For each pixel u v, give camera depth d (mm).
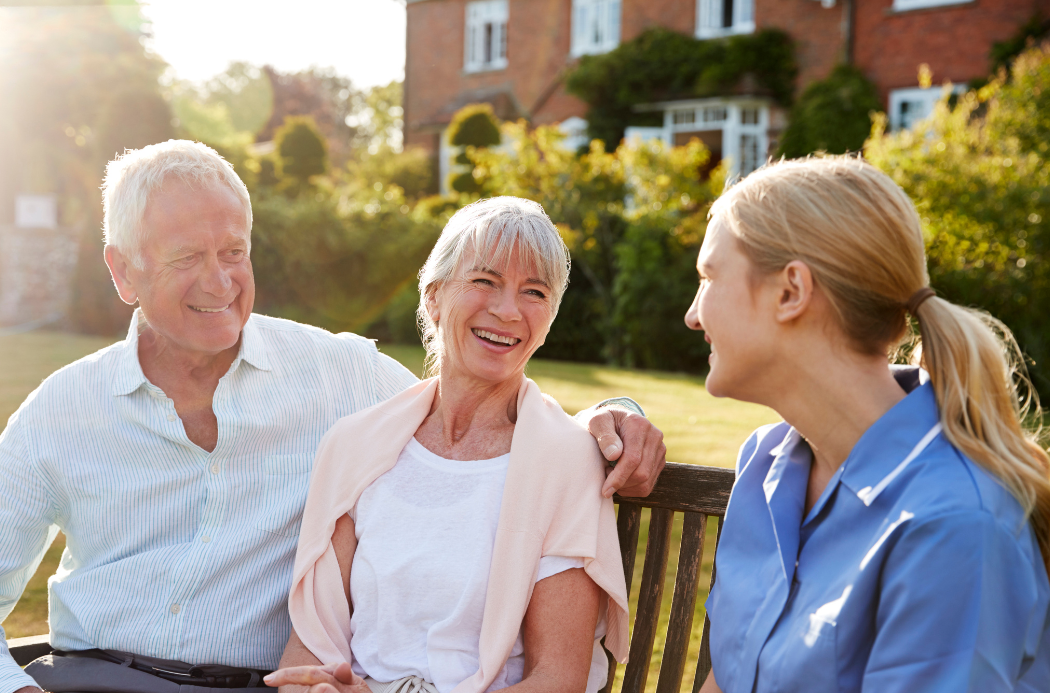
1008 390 1305
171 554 2037
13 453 2062
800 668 1309
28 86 17469
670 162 12734
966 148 9359
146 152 2055
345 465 1927
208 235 1991
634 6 18812
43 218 16031
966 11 15211
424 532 1806
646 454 1732
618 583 1709
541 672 1642
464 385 1888
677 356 11328
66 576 2125
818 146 15719
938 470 1259
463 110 18516
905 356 1549
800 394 1428
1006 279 8516
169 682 1949
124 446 2070
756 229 1394
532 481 1748
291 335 2229
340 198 15430
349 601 1892
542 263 1826
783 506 1476
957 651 1156
